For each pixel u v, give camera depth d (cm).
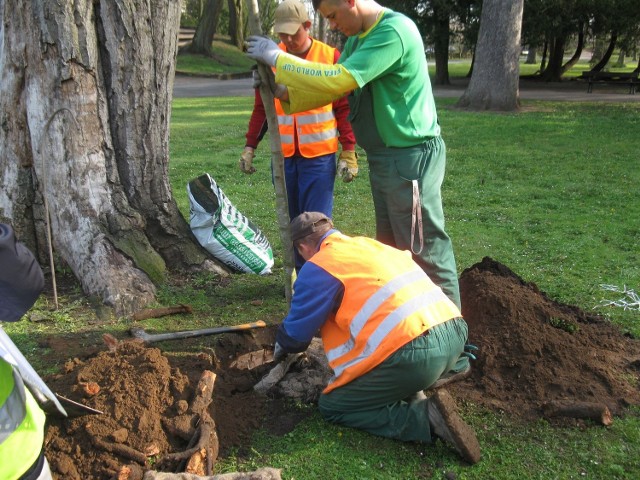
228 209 545
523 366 364
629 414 337
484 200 810
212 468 292
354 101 359
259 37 322
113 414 299
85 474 280
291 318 313
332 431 324
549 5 2598
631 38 2908
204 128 1481
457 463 301
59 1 455
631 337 425
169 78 515
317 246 331
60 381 331
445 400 298
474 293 419
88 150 486
